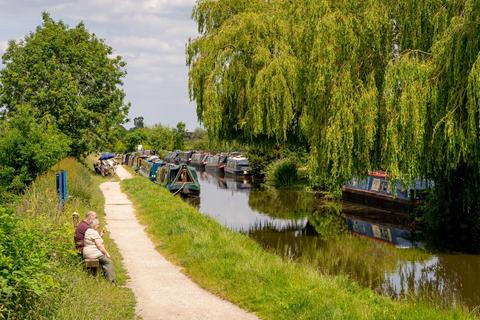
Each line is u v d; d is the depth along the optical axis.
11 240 6.75
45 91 36.97
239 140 30.91
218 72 27.30
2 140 19.11
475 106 14.67
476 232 20.62
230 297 10.34
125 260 13.78
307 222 25.44
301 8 24.94
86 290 8.95
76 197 20.75
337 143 17.59
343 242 20.59
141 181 37.34
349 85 17.55
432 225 21.98
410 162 16.39
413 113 15.78
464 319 9.96
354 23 18.00
